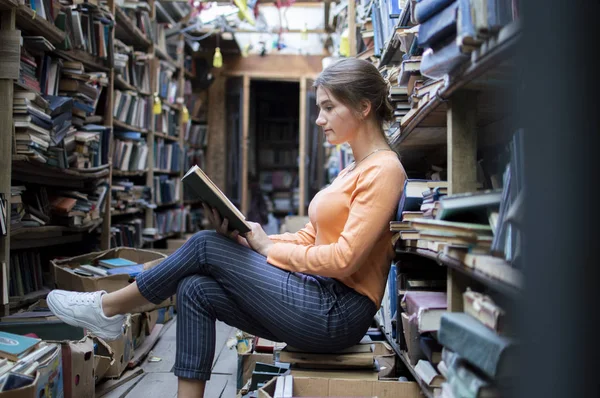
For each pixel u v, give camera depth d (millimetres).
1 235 2439
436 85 1397
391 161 1519
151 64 5250
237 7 4965
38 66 2967
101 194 3738
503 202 941
